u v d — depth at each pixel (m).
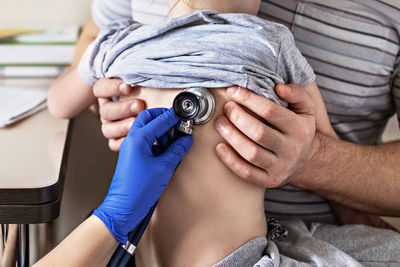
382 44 1.03
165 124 0.77
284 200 1.07
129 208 0.73
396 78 1.06
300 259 0.85
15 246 0.95
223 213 0.78
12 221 0.88
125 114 0.89
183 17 0.78
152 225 0.81
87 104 1.15
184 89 0.79
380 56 1.03
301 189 1.08
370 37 1.02
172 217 0.79
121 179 0.75
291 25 1.02
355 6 1.02
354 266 0.82
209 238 0.77
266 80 0.78
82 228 0.73
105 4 1.19
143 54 0.80
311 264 0.83
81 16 1.69
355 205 1.08
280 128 0.81
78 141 1.54
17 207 0.87
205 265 0.76
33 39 1.48
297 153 0.83
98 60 0.91
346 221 1.13
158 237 0.80
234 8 0.82
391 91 1.10
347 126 1.10
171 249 0.79
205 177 0.79
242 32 0.76
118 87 0.87
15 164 0.96
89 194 1.44
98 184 1.48
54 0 1.65
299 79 0.84
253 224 0.80
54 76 1.52
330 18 1.01
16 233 0.94
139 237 0.76
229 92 0.78
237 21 0.77
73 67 1.24
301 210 1.09
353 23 1.02
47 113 1.26
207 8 0.81
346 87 1.05
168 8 0.94
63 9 1.67
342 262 0.84
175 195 0.79
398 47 1.04
